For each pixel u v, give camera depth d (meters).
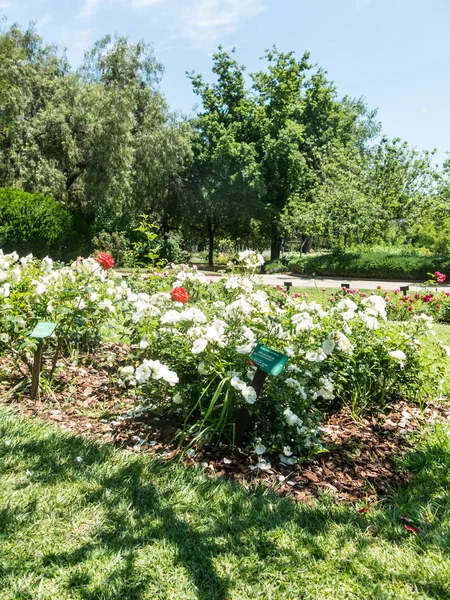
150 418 3.62
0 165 20.33
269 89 29.72
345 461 3.16
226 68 29.72
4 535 2.15
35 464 2.77
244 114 29.39
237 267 5.75
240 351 3.20
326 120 30.86
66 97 21.03
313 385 3.58
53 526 2.26
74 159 21.61
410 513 2.54
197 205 29.86
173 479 2.75
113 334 5.89
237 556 2.14
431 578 2.04
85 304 4.09
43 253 17.70
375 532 2.36
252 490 2.73
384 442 3.45
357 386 3.97
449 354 4.30
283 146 26.75
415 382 4.17
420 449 3.28
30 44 21.91
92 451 3.02
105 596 1.87
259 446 3.05
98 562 2.04
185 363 3.38
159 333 3.69
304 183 28.75
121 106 21.11
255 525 2.37
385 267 21.94
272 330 3.66
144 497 2.55
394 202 24.44
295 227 25.97
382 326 4.41
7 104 19.34
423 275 21.53
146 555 2.11
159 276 6.48
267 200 28.50
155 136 24.30
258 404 3.25
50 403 3.87
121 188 22.28
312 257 25.28
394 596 1.94
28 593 1.86
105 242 21.77
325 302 9.43
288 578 2.03
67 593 1.88
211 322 3.75
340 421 3.80
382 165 25.17
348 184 24.23
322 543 2.26
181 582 1.98
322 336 3.80
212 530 2.31
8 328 3.97
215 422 3.19
